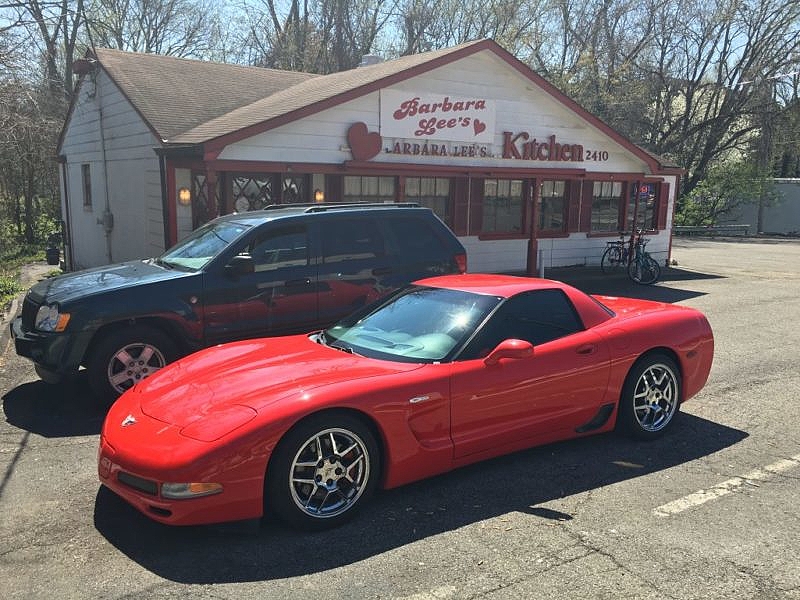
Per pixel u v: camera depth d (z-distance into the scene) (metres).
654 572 3.17
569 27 36.28
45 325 5.58
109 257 14.73
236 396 3.65
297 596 2.96
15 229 24.83
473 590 3.01
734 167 36.28
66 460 4.59
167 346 5.89
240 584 3.06
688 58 35.72
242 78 15.84
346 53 34.28
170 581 3.09
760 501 3.95
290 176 11.82
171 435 3.42
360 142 12.02
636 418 4.89
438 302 4.66
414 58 13.86
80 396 6.05
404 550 3.37
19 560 3.29
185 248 6.76
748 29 34.69
